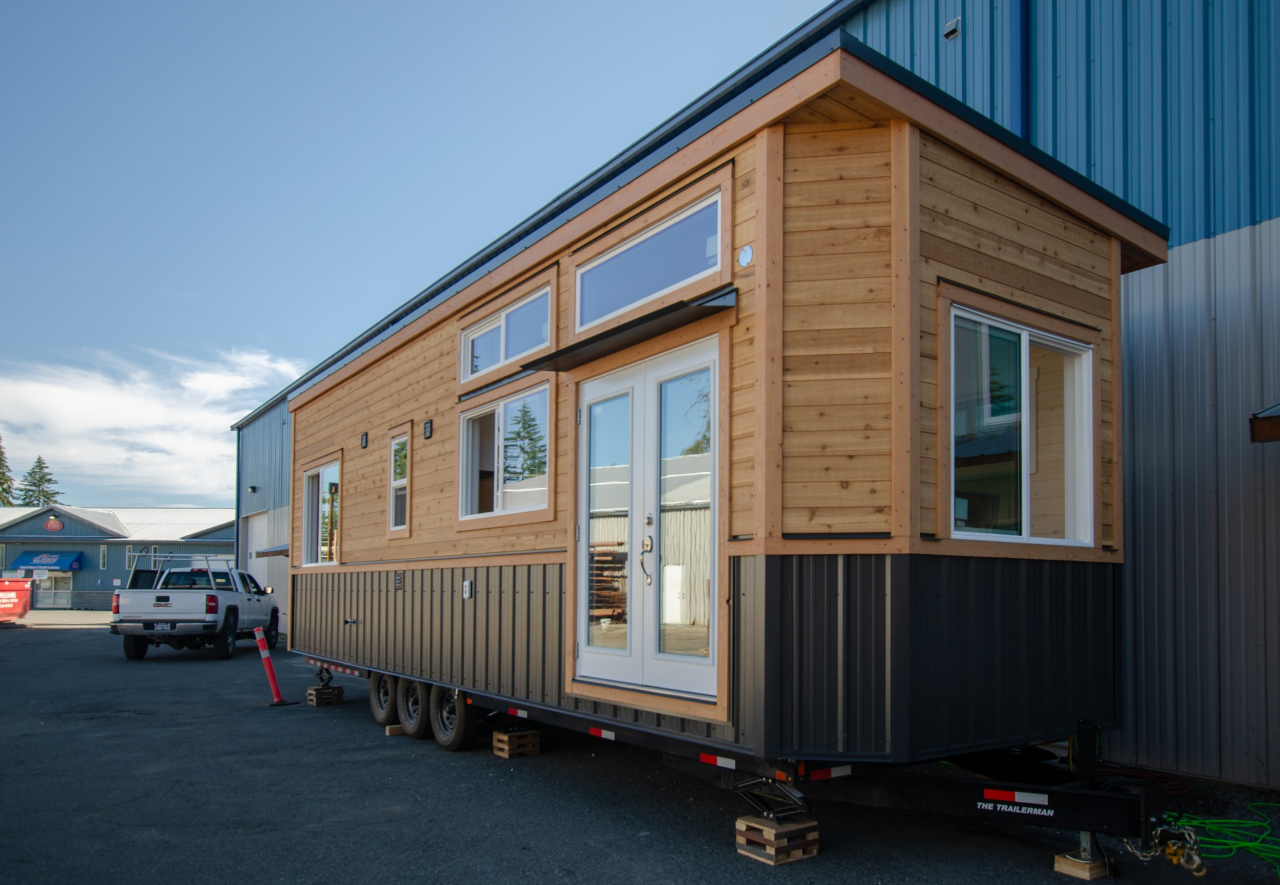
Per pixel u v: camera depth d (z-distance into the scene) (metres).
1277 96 5.84
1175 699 6.02
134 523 43.72
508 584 6.16
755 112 4.24
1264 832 4.77
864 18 8.66
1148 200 6.45
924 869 4.11
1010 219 4.67
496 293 6.70
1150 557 6.23
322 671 9.95
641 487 4.93
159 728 8.17
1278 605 5.58
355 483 9.29
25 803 5.34
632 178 5.15
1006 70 7.39
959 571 4.17
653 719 4.66
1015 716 4.36
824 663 3.90
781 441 4.03
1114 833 3.86
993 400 4.54
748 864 4.17
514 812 5.11
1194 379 6.11
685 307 4.35
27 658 15.24
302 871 4.12
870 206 4.12
